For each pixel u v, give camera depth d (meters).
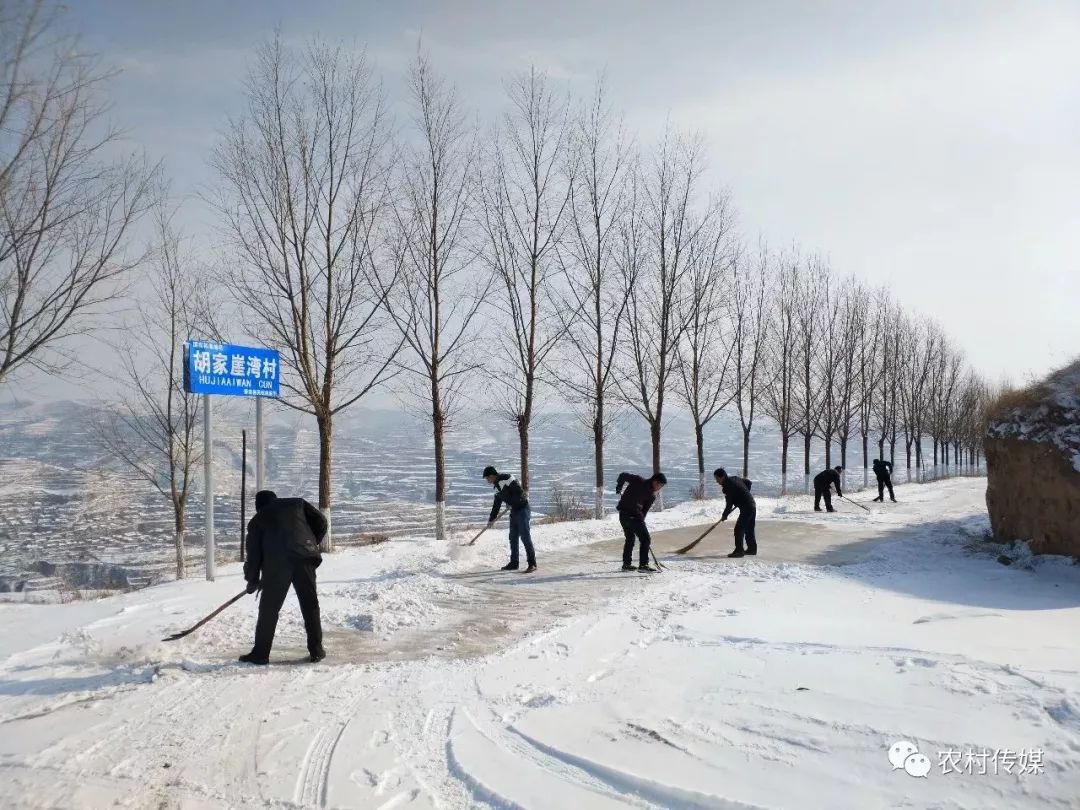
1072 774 3.33
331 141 15.51
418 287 16.69
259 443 11.35
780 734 4.17
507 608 8.78
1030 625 6.73
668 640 6.93
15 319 10.34
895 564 12.20
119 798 3.96
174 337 20.05
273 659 6.65
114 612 8.27
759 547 13.98
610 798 3.77
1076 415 11.93
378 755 4.50
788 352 31.25
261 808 3.86
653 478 11.30
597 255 20.48
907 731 3.97
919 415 43.19
